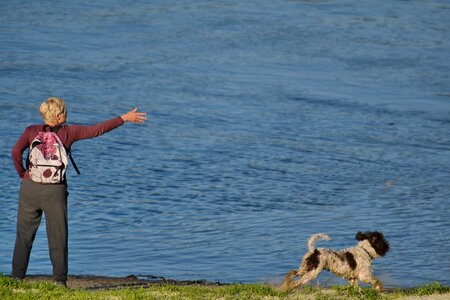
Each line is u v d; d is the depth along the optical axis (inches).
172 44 5482.3
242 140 3299.7
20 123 3292.3
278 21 6520.7
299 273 1019.3
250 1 7386.8
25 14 6318.9
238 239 1913.1
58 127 965.8
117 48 5270.7
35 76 4279.0
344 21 6707.7
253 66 4968.0
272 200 2400.3
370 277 1025.5
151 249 1786.4
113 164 2780.5
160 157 2935.5
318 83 4618.6
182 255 1738.4
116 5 6939.0
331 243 1902.1
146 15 6520.7
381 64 5241.1
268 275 1582.2
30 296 908.0
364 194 2514.8
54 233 973.8
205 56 5157.5
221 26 6200.8
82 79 4323.3
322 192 2532.0
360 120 3814.0
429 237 1961.1
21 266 994.7
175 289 1003.9
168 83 4379.9
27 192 963.3
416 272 1617.9
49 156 953.5
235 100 4082.2
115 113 3656.5
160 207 2255.2
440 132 3641.7
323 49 5610.2
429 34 6378.0
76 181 2502.5
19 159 961.5
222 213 2213.3
